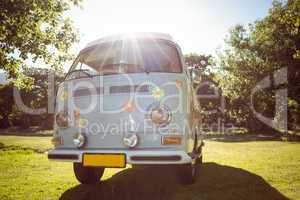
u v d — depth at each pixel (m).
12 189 4.75
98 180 5.29
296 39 31.22
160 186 4.88
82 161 3.93
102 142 4.06
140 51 4.75
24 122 66.06
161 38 4.92
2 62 15.30
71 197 4.25
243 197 4.22
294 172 6.20
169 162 3.63
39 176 5.91
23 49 15.99
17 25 13.15
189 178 4.77
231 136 30.36
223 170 6.43
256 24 36.50
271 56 34.81
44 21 15.41
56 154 4.17
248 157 9.06
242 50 39.44
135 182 5.23
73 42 19.08
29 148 15.51
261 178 5.55
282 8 31.94
